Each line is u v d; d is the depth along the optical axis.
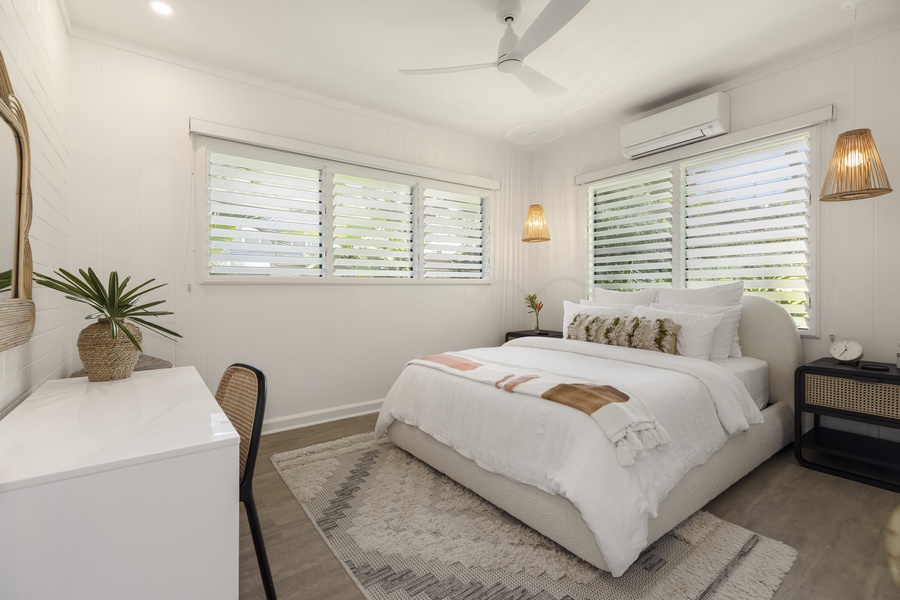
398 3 2.24
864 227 2.56
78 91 2.43
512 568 1.58
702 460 1.85
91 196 2.48
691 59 2.82
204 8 2.28
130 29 2.47
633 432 1.58
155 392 1.51
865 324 2.56
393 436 2.72
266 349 3.10
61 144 2.20
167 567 0.98
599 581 1.50
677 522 1.73
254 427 1.29
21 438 1.04
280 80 3.08
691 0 2.23
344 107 3.42
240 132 2.93
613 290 3.94
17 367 1.40
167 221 2.72
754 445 2.30
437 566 1.60
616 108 3.57
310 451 2.71
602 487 1.48
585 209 4.16
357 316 3.54
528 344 3.21
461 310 4.19
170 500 0.98
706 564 1.58
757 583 1.48
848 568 1.56
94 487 0.90
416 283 3.87
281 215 3.20
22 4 1.52
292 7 2.27
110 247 2.54
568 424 1.67
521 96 3.34
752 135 2.95
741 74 3.02
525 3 2.23
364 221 3.61
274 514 1.98
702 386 2.09
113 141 2.54
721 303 2.93
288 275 3.24
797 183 2.84
